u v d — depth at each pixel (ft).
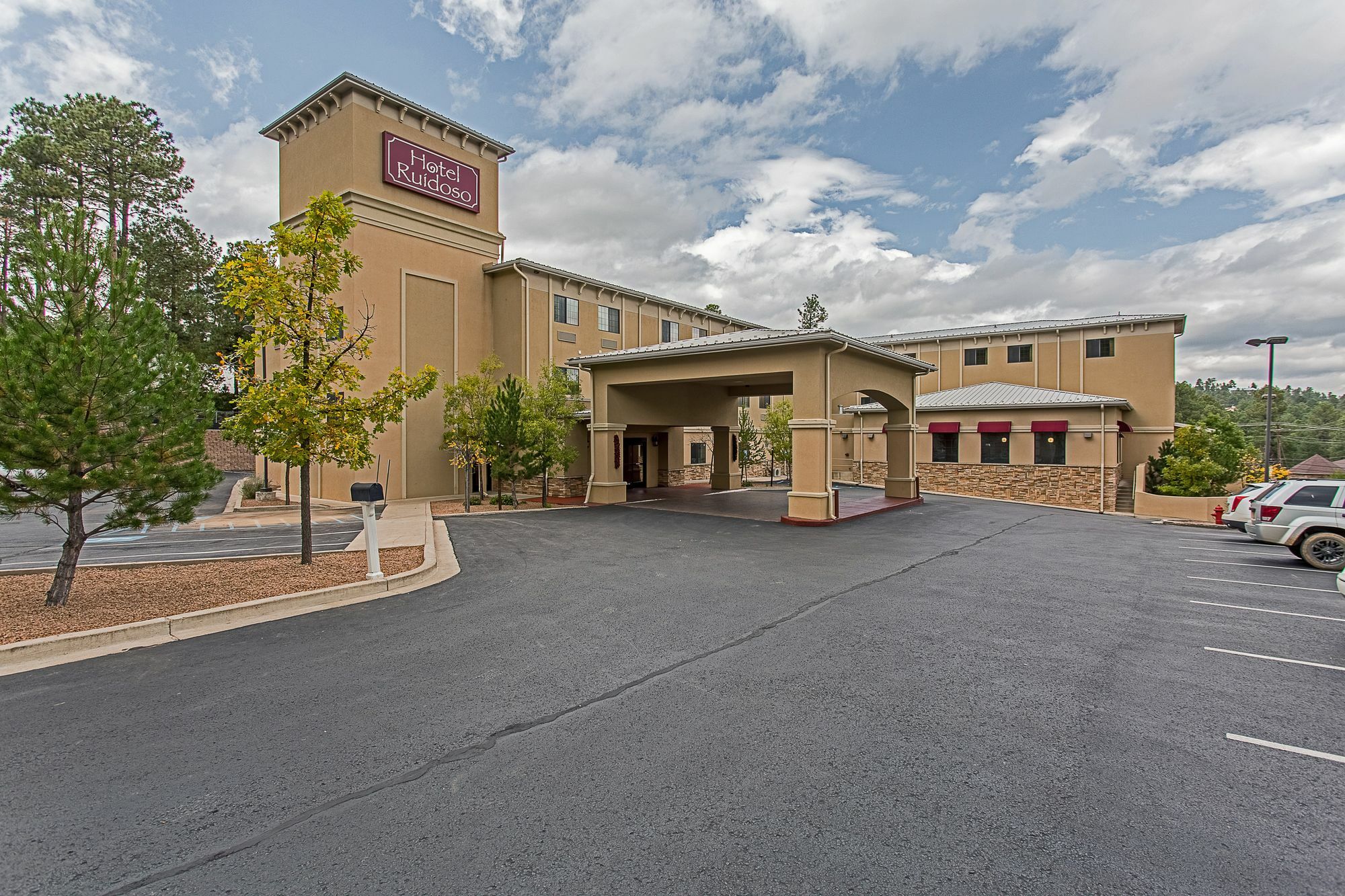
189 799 11.59
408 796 11.68
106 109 96.53
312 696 16.35
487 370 73.67
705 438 112.37
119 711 15.39
